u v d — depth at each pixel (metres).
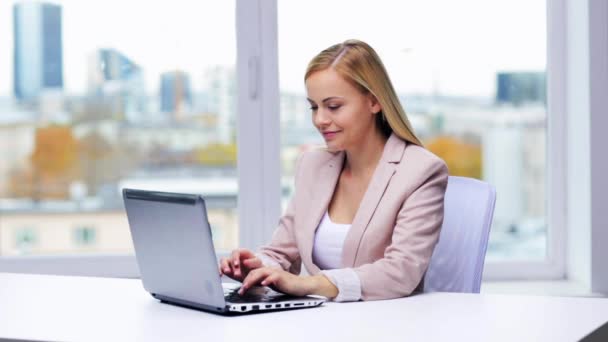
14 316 1.88
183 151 3.44
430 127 3.49
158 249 1.97
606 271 3.27
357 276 2.04
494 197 2.42
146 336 1.69
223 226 3.46
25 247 3.41
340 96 2.25
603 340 1.75
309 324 1.76
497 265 3.51
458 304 1.96
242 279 2.17
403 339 1.63
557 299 2.01
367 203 2.27
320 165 2.48
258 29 3.38
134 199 2.01
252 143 3.40
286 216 2.54
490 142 3.51
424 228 2.17
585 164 3.31
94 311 1.93
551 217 3.51
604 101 3.25
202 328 1.74
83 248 3.42
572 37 3.40
